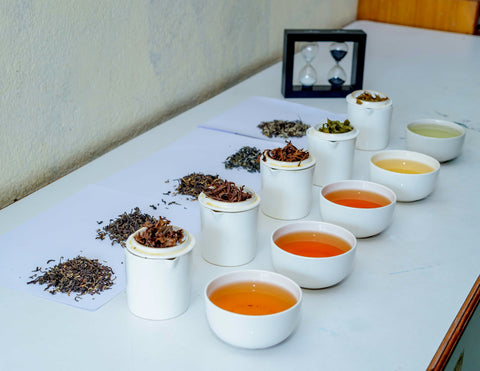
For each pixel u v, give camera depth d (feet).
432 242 3.39
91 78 4.10
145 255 2.78
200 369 2.65
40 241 3.31
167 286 2.82
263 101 5.05
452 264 3.23
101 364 2.66
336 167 3.80
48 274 3.08
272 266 3.19
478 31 7.20
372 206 3.44
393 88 5.39
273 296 2.81
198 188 3.76
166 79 4.74
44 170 3.92
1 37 3.52
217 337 2.79
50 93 3.85
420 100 5.16
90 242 3.31
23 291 3.00
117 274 3.11
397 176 3.63
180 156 4.15
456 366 3.01
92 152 4.23
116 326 2.84
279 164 3.47
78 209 3.57
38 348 2.73
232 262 3.18
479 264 3.23
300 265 2.96
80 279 3.06
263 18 5.74
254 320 2.63
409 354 2.72
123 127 4.44
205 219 3.15
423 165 3.81
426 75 5.72
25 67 3.67
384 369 2.66
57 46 3.83
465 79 5.65
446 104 5.09
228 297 2.81
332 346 2.75
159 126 4.60
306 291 3.04
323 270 2.95
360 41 5.02
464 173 4.06
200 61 5.06
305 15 6.54
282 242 3.13
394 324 2.87
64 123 3.98
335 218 3.35
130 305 2.89
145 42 4.46
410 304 2.97
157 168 4.00
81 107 4.08
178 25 4.72
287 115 4.79
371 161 3.77
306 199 3.54
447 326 2.86
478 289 3.07
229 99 5.10
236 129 4.54
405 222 3.55
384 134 4.29
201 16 4.94
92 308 2.91
